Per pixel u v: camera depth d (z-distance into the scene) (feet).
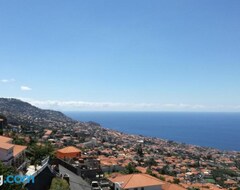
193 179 439.22
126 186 201.67
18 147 208.13
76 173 233.96
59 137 627.87
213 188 361.10
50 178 175.42
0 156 170.60
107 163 347.77
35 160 212.02
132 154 600.39
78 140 643.86
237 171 577.84
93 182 197.67
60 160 258.78
